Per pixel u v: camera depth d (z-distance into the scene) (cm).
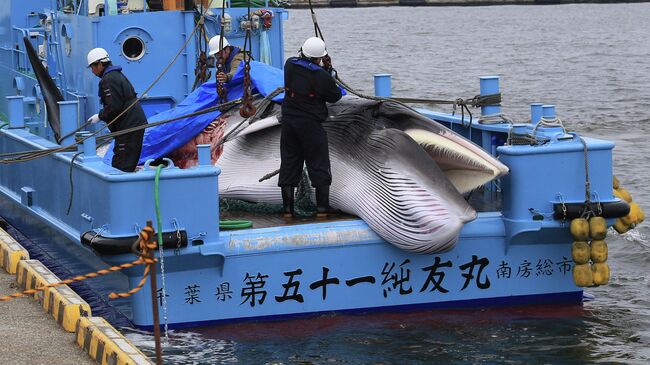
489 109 2094
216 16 2256
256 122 1925
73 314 1598
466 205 1689
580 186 1752
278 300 1719
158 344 1363
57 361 1477
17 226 2405
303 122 1784
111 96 1895
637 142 3934
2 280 1909
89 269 1875
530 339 1678
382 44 10144
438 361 1582
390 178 1730
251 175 1934
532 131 1836
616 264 2225
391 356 1598
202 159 1669
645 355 1617
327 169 1814
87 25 2189
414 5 18625
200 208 1648
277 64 2333
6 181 2427
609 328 1742
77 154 1802
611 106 5097
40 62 2189
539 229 1748
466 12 16975
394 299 1761
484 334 1697
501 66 7606
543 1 18962
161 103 2216
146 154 1989
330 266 1728
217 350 1617
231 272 1695
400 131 1759
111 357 1416
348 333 1689
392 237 1709
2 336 1584
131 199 1622
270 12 2292
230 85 2017
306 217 1847
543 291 1816
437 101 2059
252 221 1836
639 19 14738
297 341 1655
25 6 2802
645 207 2797
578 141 1756
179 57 2209
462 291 1784
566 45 9844
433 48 9612
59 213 1952
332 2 18525
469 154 1745
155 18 2191
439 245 1688
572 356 1612
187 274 1680
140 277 1658
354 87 6128
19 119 2369
